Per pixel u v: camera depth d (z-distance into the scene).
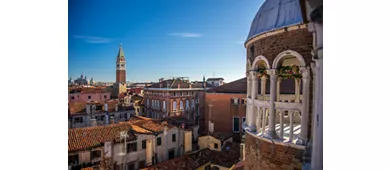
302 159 8.27
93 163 12.91
